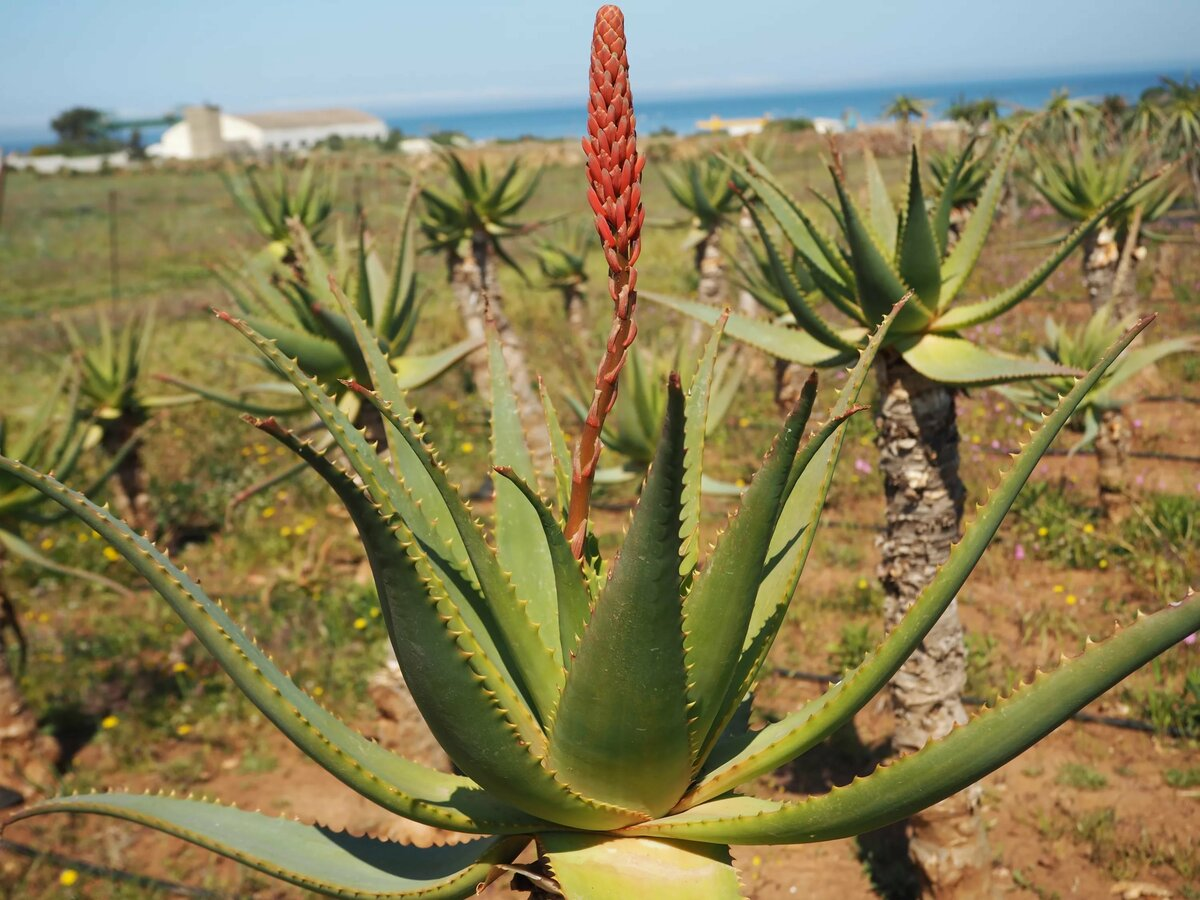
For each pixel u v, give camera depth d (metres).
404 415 2.42
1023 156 17.20
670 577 1.69
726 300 15.52
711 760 2.18
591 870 1.95
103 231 46.78
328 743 2.02
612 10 1.73
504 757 1.82
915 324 4.25
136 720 7.65
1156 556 8.36
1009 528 9.46
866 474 11.09
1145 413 12.48
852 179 24.03
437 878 2.11
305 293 5.61
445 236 12.73
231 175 12.16
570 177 49.25
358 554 10.02
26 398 17.02
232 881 5.89
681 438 1.55
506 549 2.39
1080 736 6.51
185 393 16.44
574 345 15.77
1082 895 5.20
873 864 5.63
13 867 6.12
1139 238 12.80
